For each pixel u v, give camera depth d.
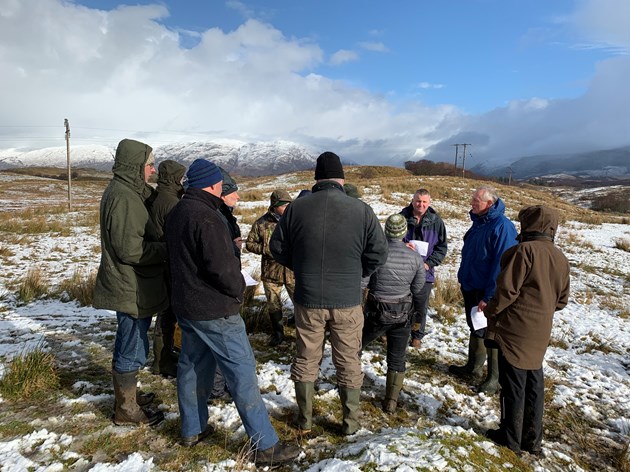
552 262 2.93
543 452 3.05
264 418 2.61
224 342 2.53
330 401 3.51
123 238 2.62
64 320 5.37
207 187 2.58
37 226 13.48
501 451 2.88
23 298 6.41
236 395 2.57
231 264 2.47
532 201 29.47
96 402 3.20
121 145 2.70
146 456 2.59
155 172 3.30
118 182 2.70
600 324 6.59
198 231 2.43
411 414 3.50
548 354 5.26
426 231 4.88
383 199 22.20
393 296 3.31
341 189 2.93
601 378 4.61
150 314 2.85
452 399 3.81
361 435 3.01
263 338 4.97
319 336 2.92
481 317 3.90
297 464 2.63
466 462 2.56
